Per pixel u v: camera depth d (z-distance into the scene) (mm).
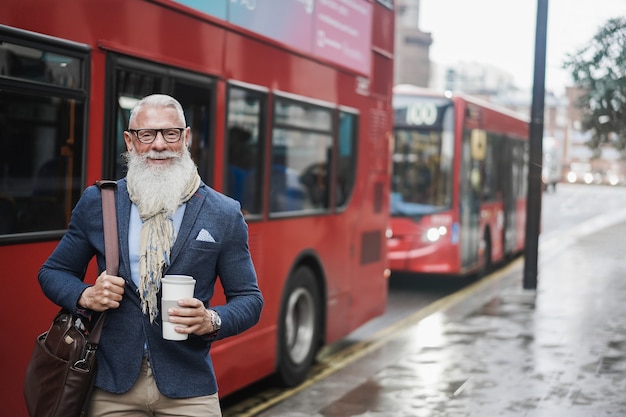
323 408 7195
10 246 4723
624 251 21594
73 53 5152
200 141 6547
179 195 3492
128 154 3631
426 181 15445
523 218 21688
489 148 17641
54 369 3439
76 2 5172
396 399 7484
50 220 5004
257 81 7355
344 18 9047
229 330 3557
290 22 7895
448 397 7555
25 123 4809
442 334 10508
